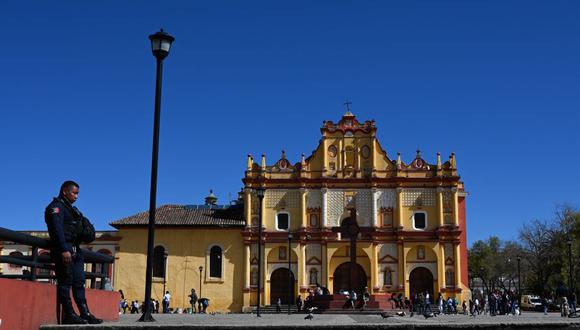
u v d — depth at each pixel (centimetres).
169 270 7194
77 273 1237
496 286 12012
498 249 12100
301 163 7331
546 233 8944
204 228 7269
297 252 7144
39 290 1201
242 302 7088
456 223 7119
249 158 7394
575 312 4350
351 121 7450
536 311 7706
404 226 7188
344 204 7269
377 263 7125
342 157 7362
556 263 8794
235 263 7200
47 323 1227
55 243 1165
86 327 1094
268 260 7200
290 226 7269
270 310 6869
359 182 7294
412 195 7262
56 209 1170
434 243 7100
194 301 6688
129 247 7225
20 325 1129
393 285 7069
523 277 10981
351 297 5612
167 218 7356
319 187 7325
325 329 1084
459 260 7094
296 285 7106
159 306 7081
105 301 1703
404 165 7319
